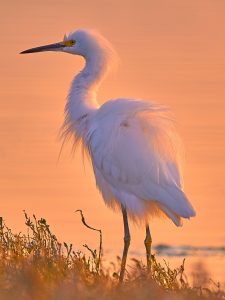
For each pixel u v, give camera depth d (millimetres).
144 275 9859
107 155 12609
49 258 10312
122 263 11180
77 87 14180
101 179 13039
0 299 8031
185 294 9180
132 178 12367
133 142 12438
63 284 8797
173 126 12695
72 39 14633
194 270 10133
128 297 8531
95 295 8359
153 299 8484
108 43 14438
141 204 12406
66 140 14242
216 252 17547
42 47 14922
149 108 12672
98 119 13031
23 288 8422
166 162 12344
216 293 9164
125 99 12945
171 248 18109
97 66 14289
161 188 12156
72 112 14016
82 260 10570
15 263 9914
